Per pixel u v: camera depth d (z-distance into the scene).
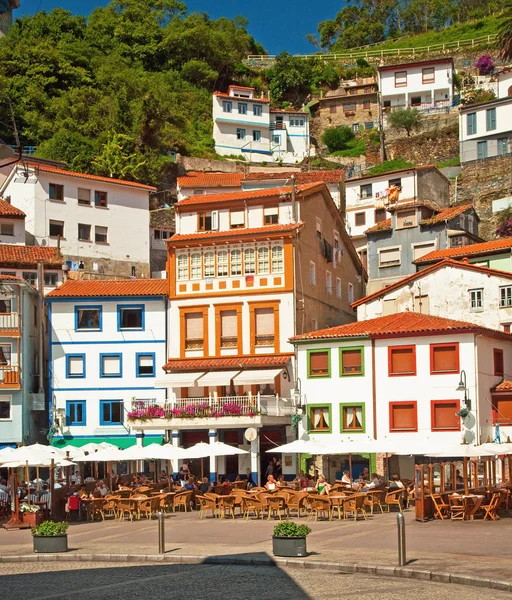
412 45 170.25
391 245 73.81
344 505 37.34
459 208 74.94
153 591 21.69
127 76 130.38
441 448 41.66
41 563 27.72
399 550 23.91
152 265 89.88
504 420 52.03
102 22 150.62
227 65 152.12
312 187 62.75
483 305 58.25
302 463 54.66
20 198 80.44
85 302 61.81
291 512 42.34
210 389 59.03
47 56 125.69
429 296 60.53
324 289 64.81
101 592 21.80
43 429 62.25
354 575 23.33
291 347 57.47
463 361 51.22
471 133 99.56
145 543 31.38
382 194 87.81
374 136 124.50
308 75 149.75
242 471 56.41
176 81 140.25
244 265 59.22
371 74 152.38
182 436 58.03
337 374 54.53
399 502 39.88
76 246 81.50
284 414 55.09
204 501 40.81
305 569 24.52
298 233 59.28
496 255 62.94
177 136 117.69
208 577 23.53
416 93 125.69
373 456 53.25
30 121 115.25
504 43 94.19
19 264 69.81
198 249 60.47
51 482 41.88
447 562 24.09
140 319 61.31
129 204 85.50
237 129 124.38
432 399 51.72
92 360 61.34
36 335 65.00
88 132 113.56
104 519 42.44
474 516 36.53
